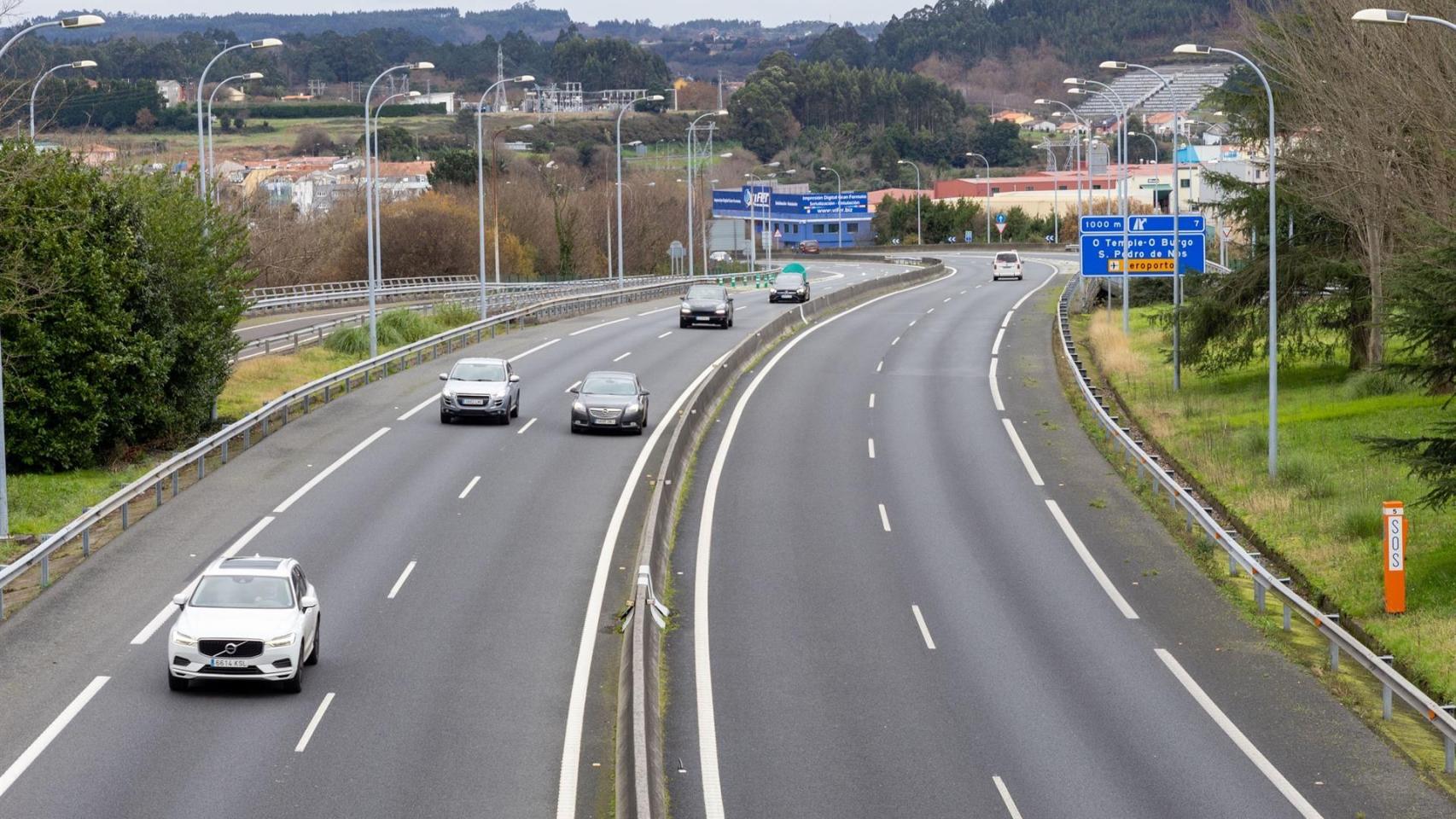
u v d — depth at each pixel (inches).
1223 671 1416.1
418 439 2444.6
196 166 2783.0
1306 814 1064.2
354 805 1030.4
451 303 4239.7
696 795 1088.2
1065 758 1170.6
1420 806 1086.4
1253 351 2992.1
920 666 1414.9
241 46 3127.5
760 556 1822.1
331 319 4500.5
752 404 2893.7
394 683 1309.1
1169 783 1120.2
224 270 2632.9
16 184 2203.5
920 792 1096.2
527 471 2209.6
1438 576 1691.7
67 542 1748.3
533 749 1159.6
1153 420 2755.9
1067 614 1599.4
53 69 2893.7
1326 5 2642.7
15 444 2207.2
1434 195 2288.4
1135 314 4397.1
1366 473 2139.5
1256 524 1990.7
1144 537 1931.6
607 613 1546.5
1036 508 2079.2
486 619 1513.3
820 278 6904.5
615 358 3452.3
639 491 2101.4
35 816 993.5
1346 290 2849.4
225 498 2016.5
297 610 1285.7
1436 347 1768.0
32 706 1231.5
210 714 1218.0
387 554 1748.3
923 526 1975.9
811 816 1048.8
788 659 1430.9
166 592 1585.9
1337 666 1424.7
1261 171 3678.6
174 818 995.3
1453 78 2317.9
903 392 3043.8
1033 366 3408.0
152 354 2317.9
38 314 2206.0
